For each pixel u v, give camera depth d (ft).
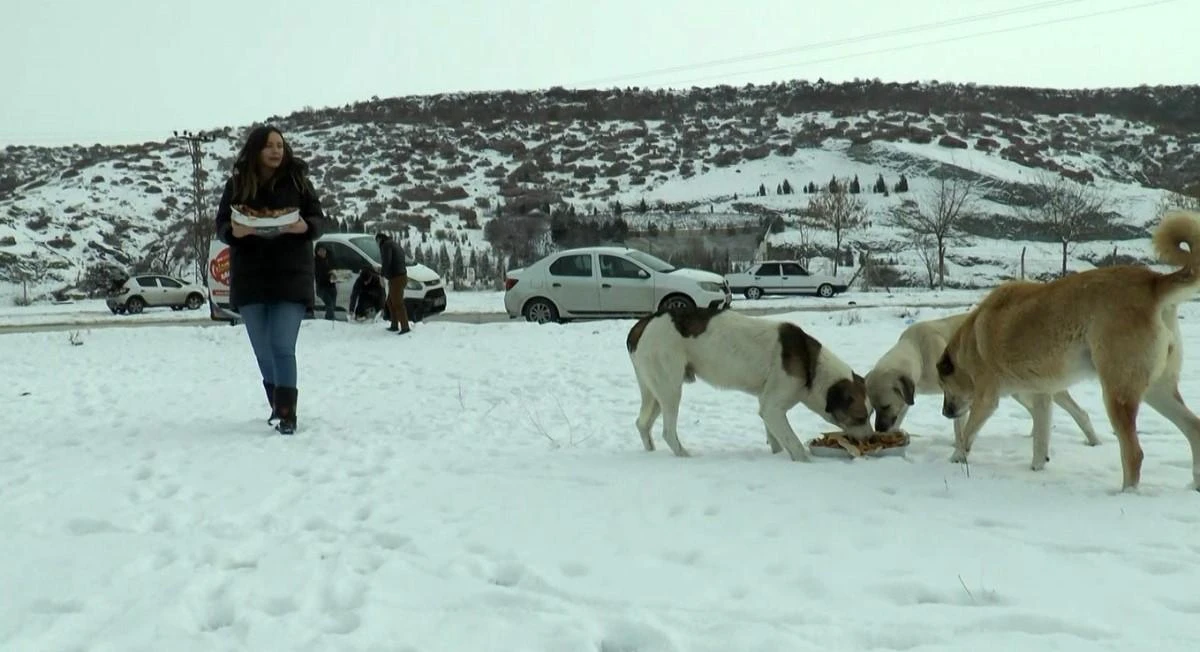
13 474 20.22
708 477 19.12
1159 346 16.81
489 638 10.93
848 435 22.02
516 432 25.57
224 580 13.23
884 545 14.20
